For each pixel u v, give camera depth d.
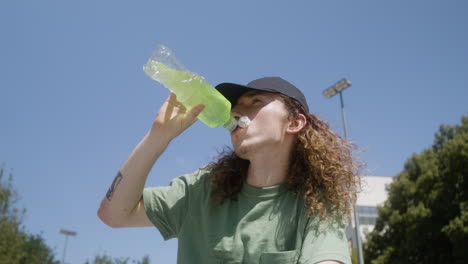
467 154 16.88
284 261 1.76
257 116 2.00
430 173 18.20
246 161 2.17
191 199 2.10
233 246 1.85
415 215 17.45
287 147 2.08
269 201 1.95
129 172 1.91
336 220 1.87
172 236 2.14
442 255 16.83
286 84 2.17
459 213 16.64
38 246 25.34
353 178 2.20
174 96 1.99
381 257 18.33
